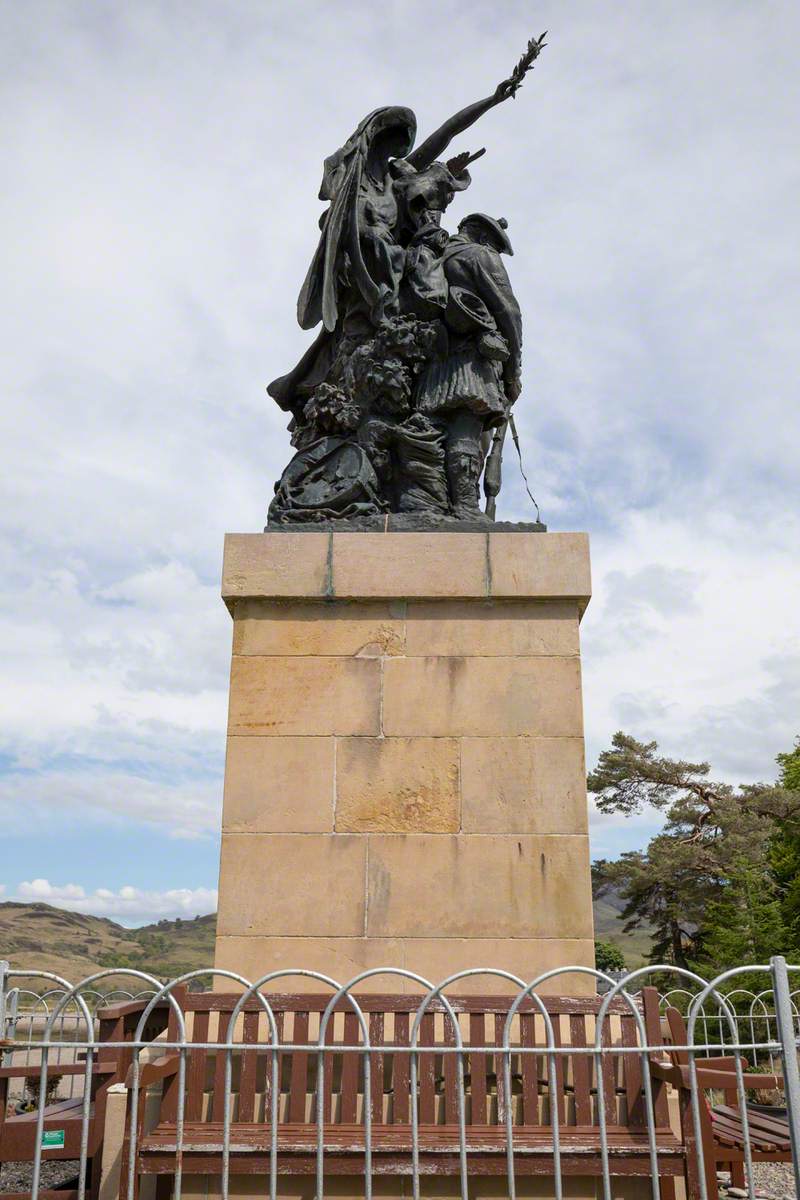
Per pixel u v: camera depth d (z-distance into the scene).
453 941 5.29
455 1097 4.53
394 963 5.26
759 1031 14.78
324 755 5.62
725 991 21.14
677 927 29.42
